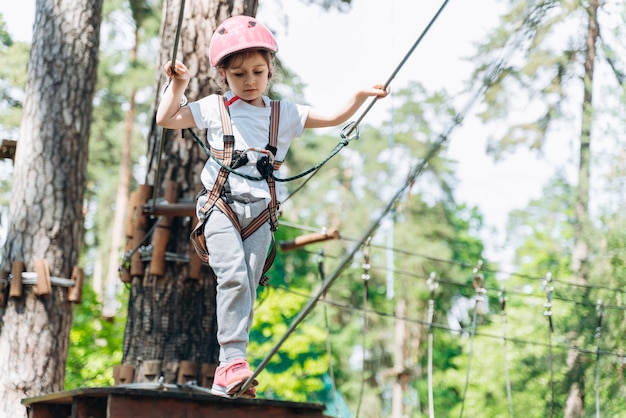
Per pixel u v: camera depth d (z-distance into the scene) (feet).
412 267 93.30
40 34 36.70
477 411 83.71
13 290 33.81
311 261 103.04
